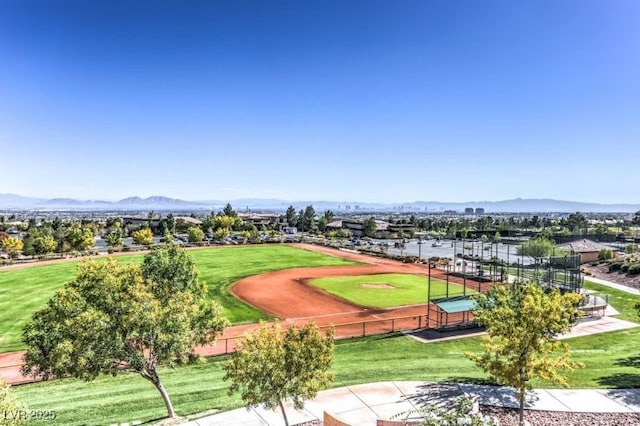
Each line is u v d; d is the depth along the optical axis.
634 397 15.20
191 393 16.92
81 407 15.66
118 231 89.56
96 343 13.09
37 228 87.12
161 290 15.38
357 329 28.72
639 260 54.81
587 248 65.25
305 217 155.62
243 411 14.71
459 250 89.38
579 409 14.29
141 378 19.23
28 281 46.34
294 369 11.87
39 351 13.87
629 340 24.62
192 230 92.25
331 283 46.16
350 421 13.89
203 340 15.93
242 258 66.00
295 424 13.71
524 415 13.88
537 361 12.81
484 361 13.46
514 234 120.12
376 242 110.31
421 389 16.44
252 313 32.97
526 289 16.09
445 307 28.06
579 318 28.94
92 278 13.75
